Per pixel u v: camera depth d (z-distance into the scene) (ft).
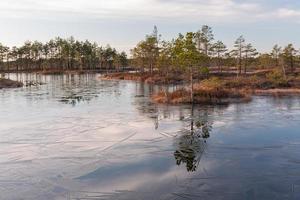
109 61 470.39
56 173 46.55
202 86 144.25
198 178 44.16
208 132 71.61
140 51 282.36
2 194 39.65
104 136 68.44
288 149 57.93
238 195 38.60
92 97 139.85
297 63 285.84
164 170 47.52
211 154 55.26
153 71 293.23
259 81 181.88
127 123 82.17
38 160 52.49
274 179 43.60
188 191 39.83
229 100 123.24
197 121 84.07
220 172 46.50
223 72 263.29
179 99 120.57
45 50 458.91
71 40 454.40
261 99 130.93
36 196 38.93
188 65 121.60
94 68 461.78
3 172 47.21
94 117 91.09
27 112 100.17
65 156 54.49
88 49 439.22
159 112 98.84
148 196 38.47
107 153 56.13
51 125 80.12
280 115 92.27
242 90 160.45
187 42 119.34
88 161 51.85
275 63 307.99
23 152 57.00
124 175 45.52
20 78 278.87
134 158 53.26
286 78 193.06
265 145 60.59
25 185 42.34
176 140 64.80
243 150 57.41
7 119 88.43
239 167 48.55
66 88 182.60
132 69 436.76
